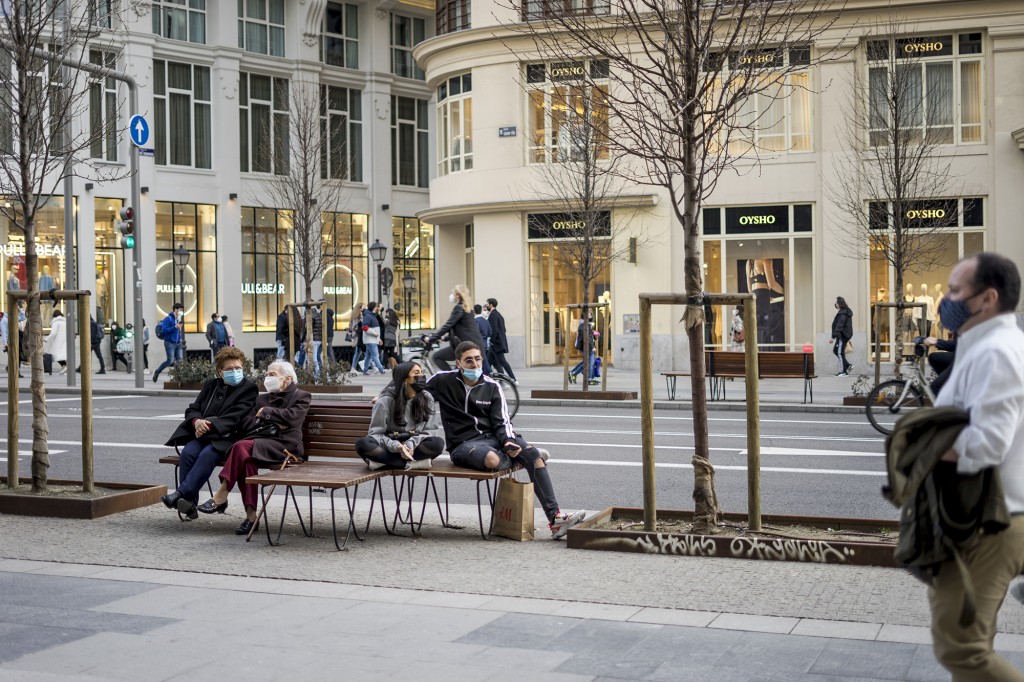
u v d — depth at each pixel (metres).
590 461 12.98
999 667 3.68
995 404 3.52
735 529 7.97
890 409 16.39
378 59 42.12
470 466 8.48
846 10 27.47
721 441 14.78
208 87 37.81
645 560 7.49
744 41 9.37
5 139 12.30
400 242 43.34
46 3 11.68
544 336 31.73
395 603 6.39
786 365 19.83
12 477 10.06
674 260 29.61
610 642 5.54
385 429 8.62
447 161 33.06
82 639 5.65
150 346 36.00
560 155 28.56
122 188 35.53
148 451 14.24
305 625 5.91
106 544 8.25
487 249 31.61
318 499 10.51
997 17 26.98
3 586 6.88
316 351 28.45
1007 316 3.68
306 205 29.78
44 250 34.31
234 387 9.13
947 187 27.47
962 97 27.53
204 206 37.69
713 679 4.92
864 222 25.59
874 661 5.16
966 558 3.69
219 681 4.97
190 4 37.38
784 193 28.73
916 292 27.89
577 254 26.56
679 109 8.16
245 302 38.81
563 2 10.16
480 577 7.05
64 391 24.64
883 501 10.31
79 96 13.26
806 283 28.80
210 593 6.68
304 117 34.00
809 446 14.29
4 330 32.94
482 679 4.96
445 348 17.95
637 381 26.20
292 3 39.50
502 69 31.00
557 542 8.23
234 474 8.59
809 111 28.59
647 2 8.52
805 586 6.68
